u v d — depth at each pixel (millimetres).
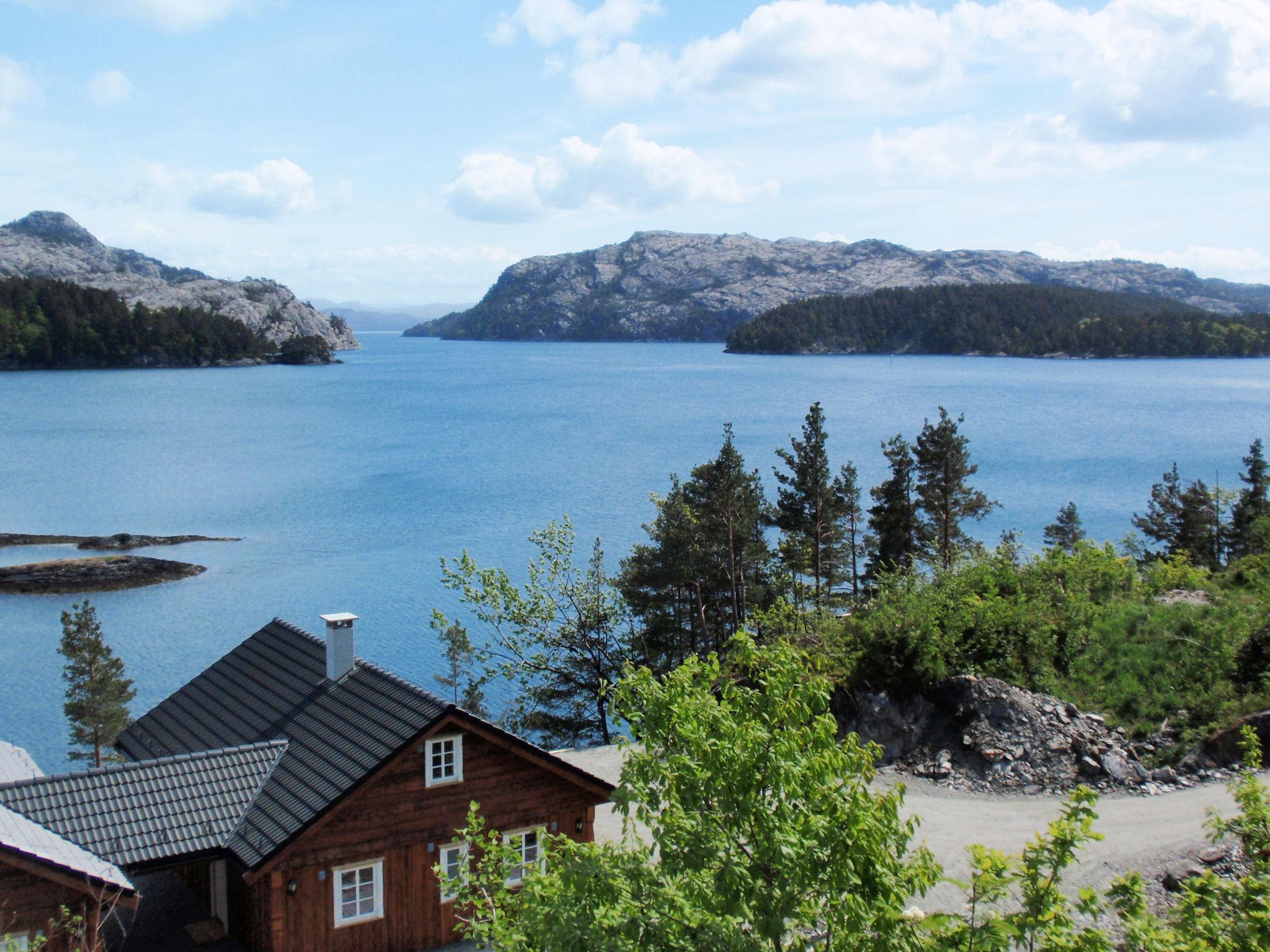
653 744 11141
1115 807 24547
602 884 10445
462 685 53406
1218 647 30219
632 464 138625
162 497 115312
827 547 59438
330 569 81000
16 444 158125
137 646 60844
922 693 30234
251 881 18984
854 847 10000
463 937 21188
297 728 22953
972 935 9906
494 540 91750
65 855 17734
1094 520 100625
